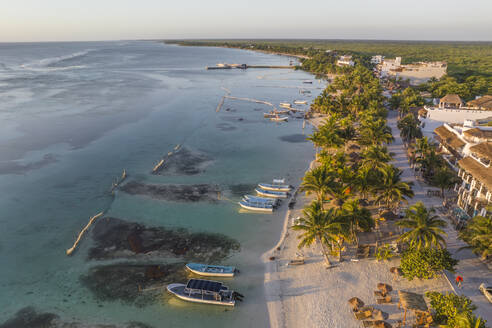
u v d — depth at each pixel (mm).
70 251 50219
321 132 84500
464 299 34906
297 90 198625
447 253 41750
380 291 41156
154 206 63750
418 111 116062
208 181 75000
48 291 43125
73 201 65188
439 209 58844
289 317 39062
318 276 45031
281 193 69125
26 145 92875
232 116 133625
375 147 68125
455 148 73812
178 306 40844
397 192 54406
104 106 140750
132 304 41094
